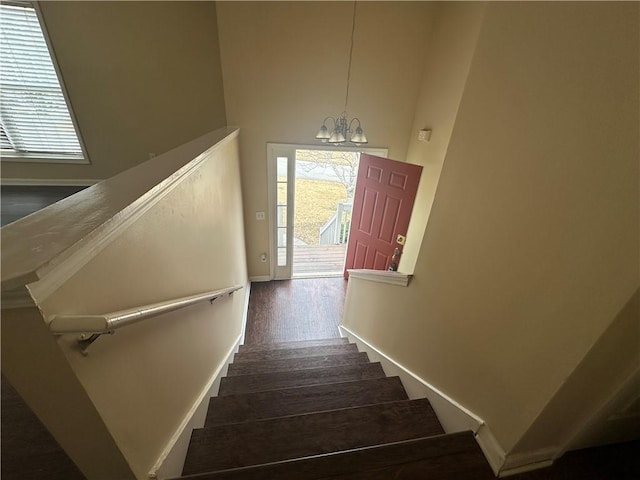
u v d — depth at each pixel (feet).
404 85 10.73
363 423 4.85
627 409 3.47
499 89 3.65
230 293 8.16
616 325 2.52
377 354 7.80
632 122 2.18
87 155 12.30
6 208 10.36
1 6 9.72
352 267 14.43
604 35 2.38
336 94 10.56
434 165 9.87
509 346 3.56
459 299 4.51
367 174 12.14
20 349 1.94
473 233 4.18
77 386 2.18
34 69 10.76
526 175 3.25
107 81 11.25
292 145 11.25
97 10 10.19
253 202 12.46
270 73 9.96
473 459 3.91
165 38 10.91
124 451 2.75
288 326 11.91
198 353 5.28
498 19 3.63
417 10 9.62
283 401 5.63
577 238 2.69
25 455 3.39
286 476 3.60
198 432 4.52
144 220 3.19
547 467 3.84
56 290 1.91
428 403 5.29
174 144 12.64
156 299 3.56
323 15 9.34
